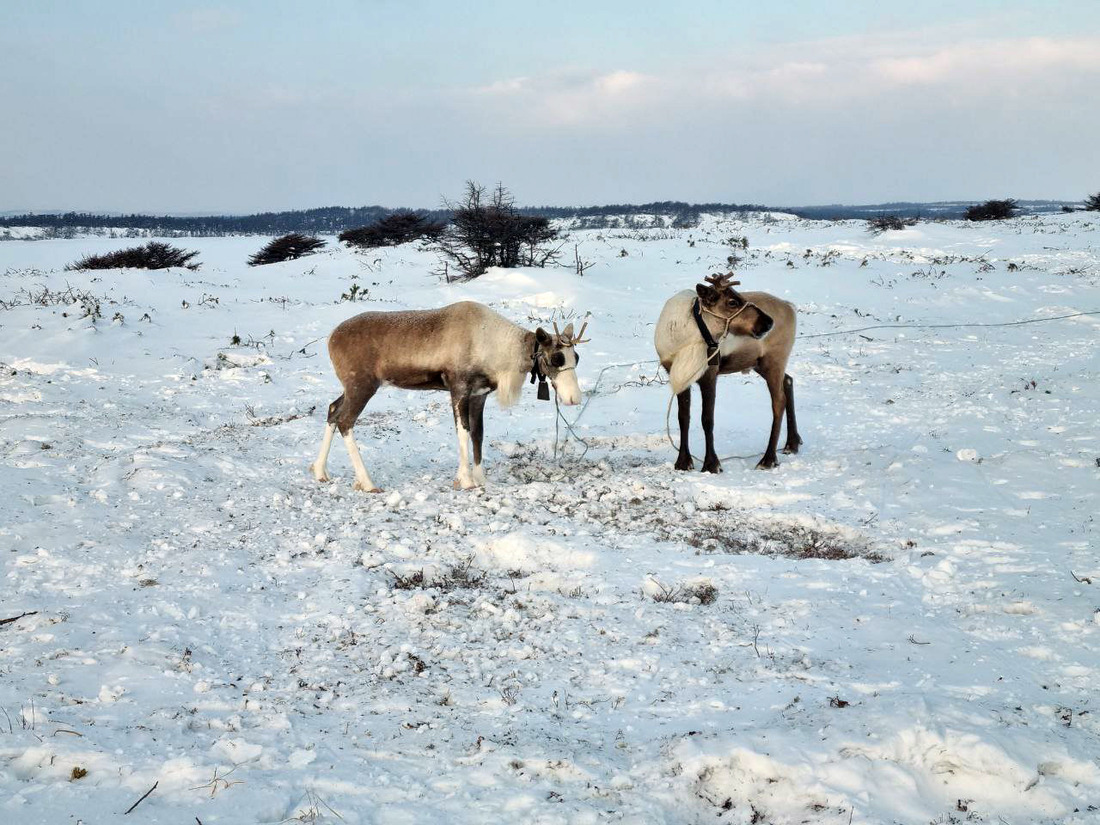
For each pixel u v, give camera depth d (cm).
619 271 2755
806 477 973
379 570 704
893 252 3347
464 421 927
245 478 960
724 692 500
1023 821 382
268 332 1889
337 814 379
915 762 417
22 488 866
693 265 2922
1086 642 544
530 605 636
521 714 477
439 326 905
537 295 2245
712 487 943
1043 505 825
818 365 1658
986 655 534
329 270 2911
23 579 656
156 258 3108
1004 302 2362
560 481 975
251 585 670
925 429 1171
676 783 408
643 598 650
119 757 415
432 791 400
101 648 546
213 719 464
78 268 3045
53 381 1448
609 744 450
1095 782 402
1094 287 2500
